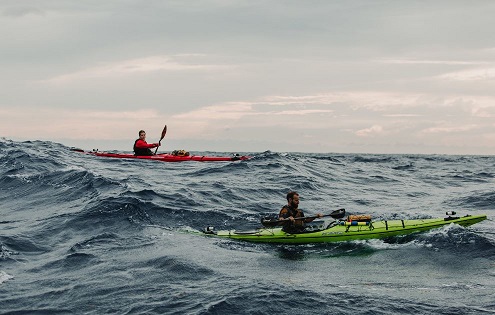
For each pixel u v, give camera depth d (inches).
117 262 375.6
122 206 555.2
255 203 653.9
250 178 858.8
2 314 281.9
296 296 300.8
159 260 377.1
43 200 646.5
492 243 415.2
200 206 609.0
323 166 1145.4
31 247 433.1
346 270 370.9
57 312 284.2
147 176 858.8
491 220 559.8
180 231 492.4
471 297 303.7
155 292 309.7
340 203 693.9
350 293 310.8
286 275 354.0
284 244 459.8
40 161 919.0
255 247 445.7
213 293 304.5
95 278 339.3
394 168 1289.4
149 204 574.9
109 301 297.9
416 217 580.7
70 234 477.4
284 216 479.8
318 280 341.4
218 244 446.6
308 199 710.5
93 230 488.7
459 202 715.4
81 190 675.4
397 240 448.1
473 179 1067.3
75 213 540.4
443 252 406.9
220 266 371.2
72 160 1036.5
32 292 315.3
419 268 372.5
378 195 788.6
